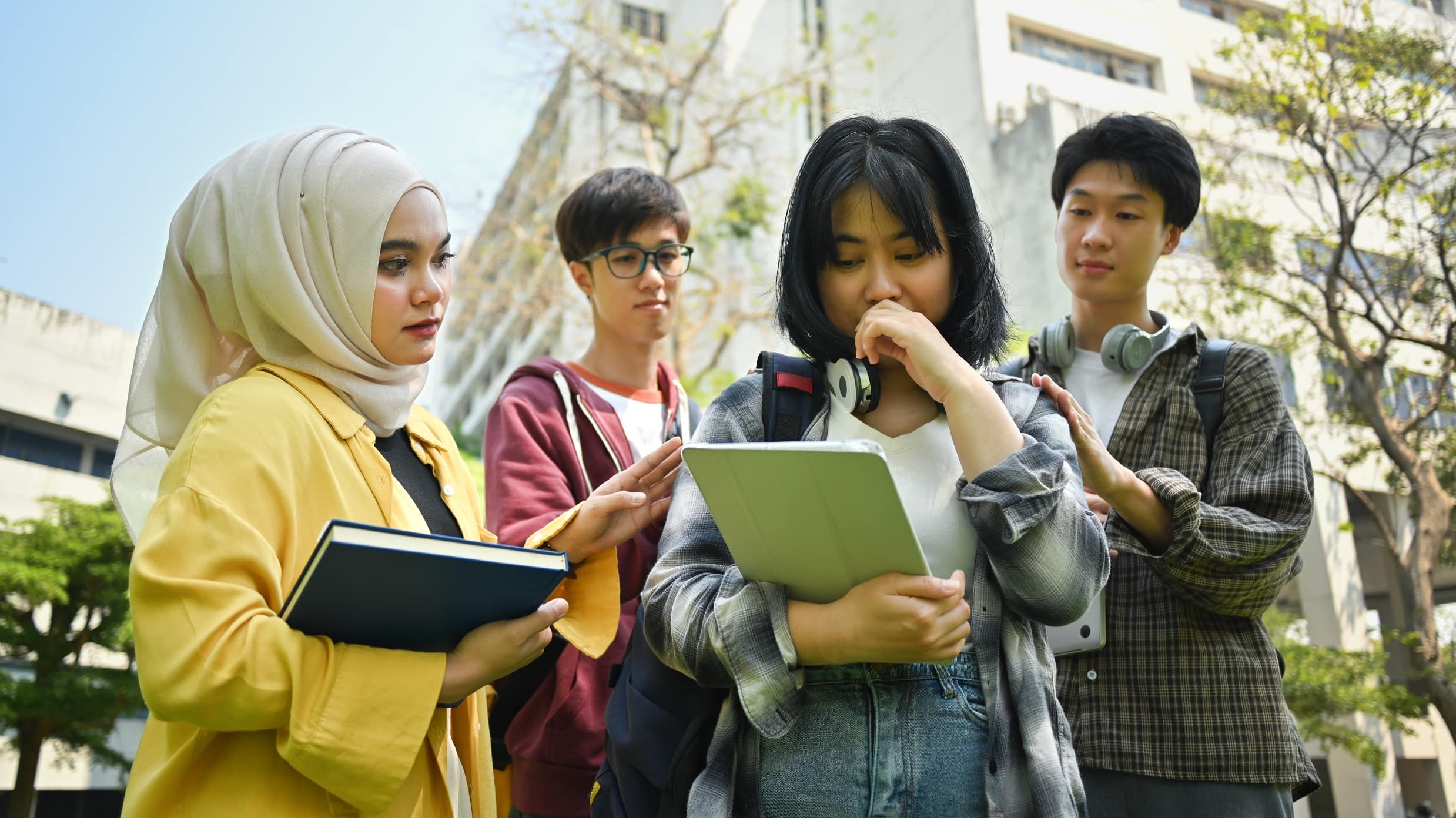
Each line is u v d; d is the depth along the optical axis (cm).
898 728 137
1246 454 215
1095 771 205
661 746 162
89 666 1619
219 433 151
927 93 1834
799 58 1869
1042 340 254
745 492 126
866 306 155
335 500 158
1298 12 1127
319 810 143
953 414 141
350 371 173
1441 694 1085
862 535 123
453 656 147
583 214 304
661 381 315
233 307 172
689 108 1633
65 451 2164
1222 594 196
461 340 3919
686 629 141
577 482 261
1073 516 139
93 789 2098
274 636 135
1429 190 1123
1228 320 1234
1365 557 1855
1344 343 1138
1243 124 1404
